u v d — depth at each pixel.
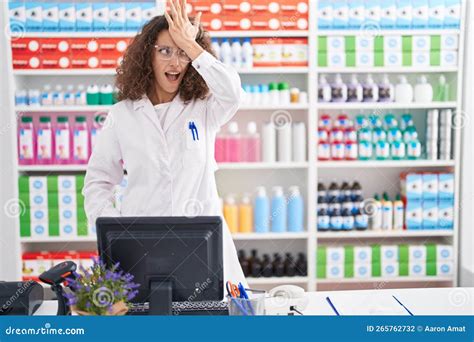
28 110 3.32
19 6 3.27
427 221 3.51
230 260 2.03
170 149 1.97
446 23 3.42
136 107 1.96
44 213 3.36
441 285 3.66
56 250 3.63
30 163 3.36
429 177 3.49
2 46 3.29
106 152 1.98
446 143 3.47
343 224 3.51
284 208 3.48
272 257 3.70
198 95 1.99
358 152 3.54
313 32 3.36
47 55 3.31
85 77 3.59
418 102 3.47
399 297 1.82
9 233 3.36
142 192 1.99
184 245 1.40
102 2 3.53
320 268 3.49
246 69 3.36
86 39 3.32
